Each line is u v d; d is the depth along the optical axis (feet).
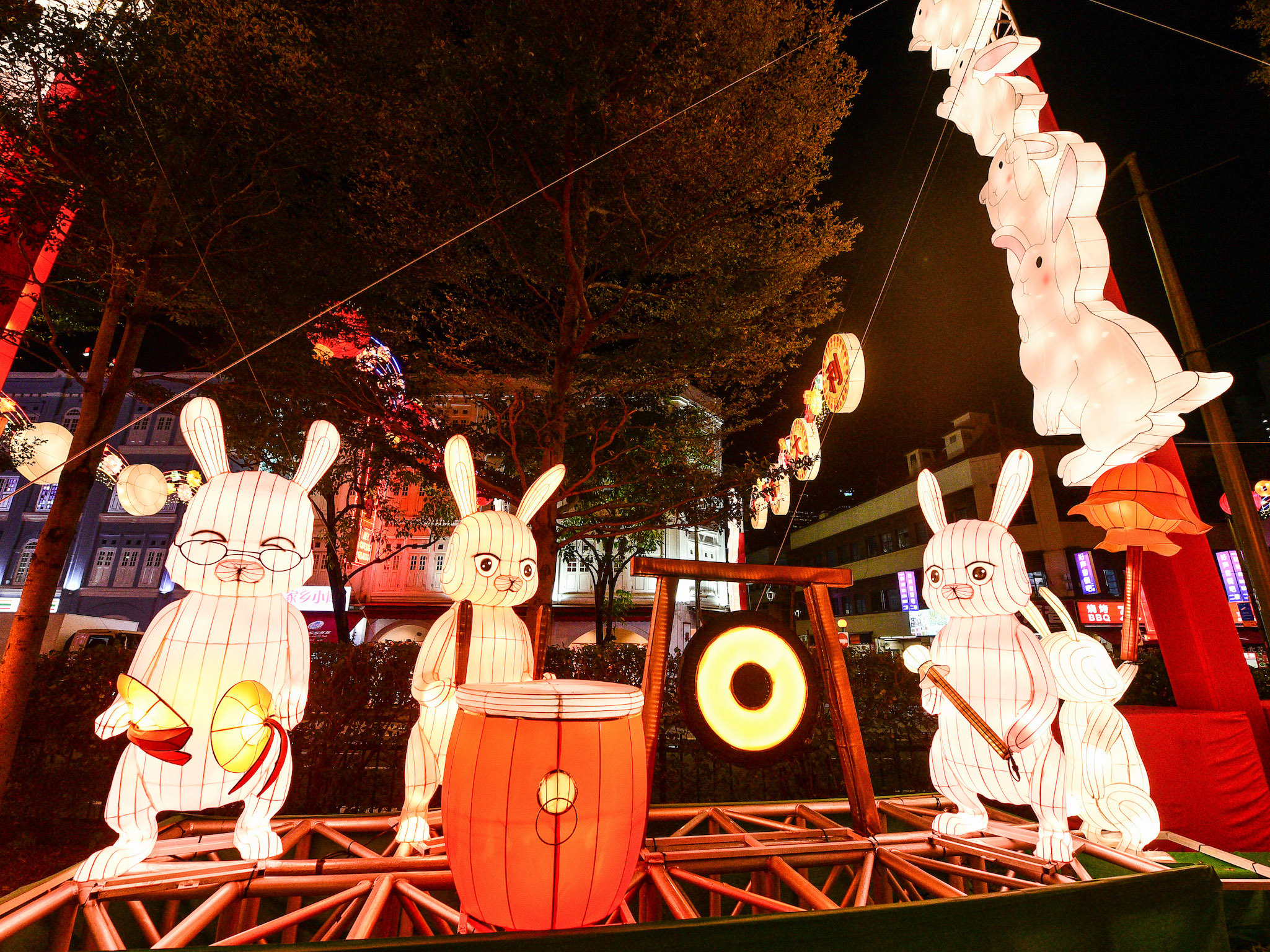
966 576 9.13
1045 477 83.61
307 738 19.83
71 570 76.13
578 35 21.44
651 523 27.99
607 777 5.77
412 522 44.01
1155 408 7.25
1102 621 74.84
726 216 26.22
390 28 22.27
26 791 19.47
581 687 6.62
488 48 21.20
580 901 5.61
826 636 9.80
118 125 19.51
